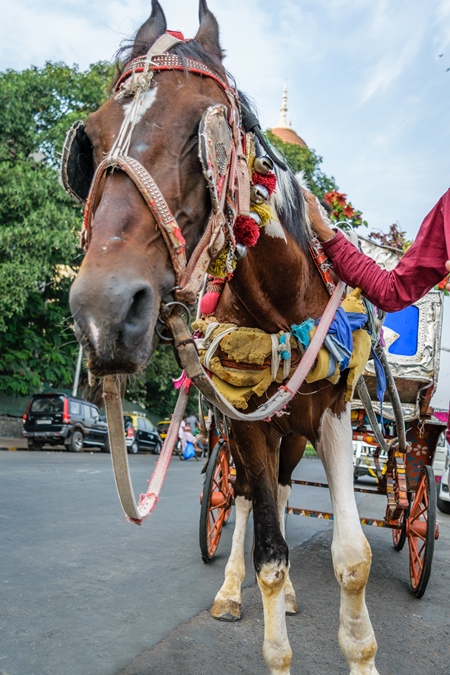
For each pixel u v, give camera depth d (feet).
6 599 12.69
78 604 12.65
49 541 17.80
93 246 5.63
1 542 17.35
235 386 8.77
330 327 8.71
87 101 61.26
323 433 8.96
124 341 5.36
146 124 6.27
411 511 16.26
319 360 8.43
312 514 16.17
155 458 70.54
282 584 8.55
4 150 58.23
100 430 67.41
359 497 34.58
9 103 58.03
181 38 7.60
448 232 6.86
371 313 9.95
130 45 7.52
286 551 8.66
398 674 10.37
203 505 16.17
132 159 5.99
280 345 8.50
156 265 5.86
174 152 6.22
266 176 7.80
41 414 61.67
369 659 8.55
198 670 9.82
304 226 9.04
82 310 5.24
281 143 73.36
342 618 8.65
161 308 6.02
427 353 16.20
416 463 17.67
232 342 8.68
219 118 6.48
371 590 15.43
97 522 20.99
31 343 67.82
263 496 8.95
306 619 12.69
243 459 9.30
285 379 8.68
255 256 8.45
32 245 55.06
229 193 6.89
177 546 18.22
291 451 13.08
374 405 16.57
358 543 8.29
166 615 12.31
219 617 12.25
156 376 78.59
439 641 12.08
